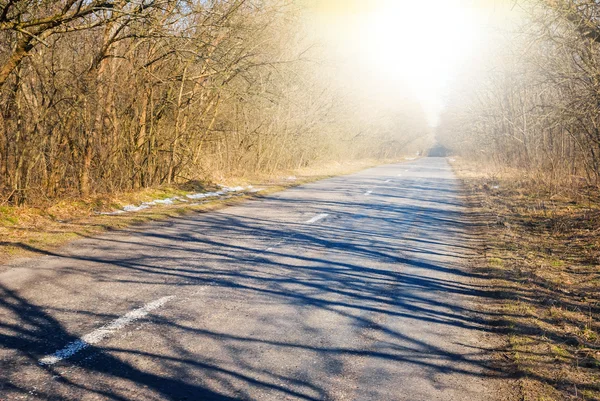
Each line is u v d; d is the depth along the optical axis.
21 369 3.69
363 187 20.25
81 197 12.16
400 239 9.70
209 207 13.22
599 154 16.73
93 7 9.13
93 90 12.31
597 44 10.90
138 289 5.80
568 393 3.88
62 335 4.36
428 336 4.93
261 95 17.75
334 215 12.33
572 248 9.18
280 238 9.22
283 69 19.86
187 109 16.22
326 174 28.25
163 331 4.59
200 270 6.75
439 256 8.46
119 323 4.71
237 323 4.92
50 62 11.83
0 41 10.70
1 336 4.26
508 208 14.73
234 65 16.05
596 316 5.70
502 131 29.44
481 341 4.89
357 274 7.01
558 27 10.62
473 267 7.83
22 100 11.05
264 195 16.70
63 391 3.42
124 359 3.97
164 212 11.76
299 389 3.70
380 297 6.06
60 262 6.89
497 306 5.95
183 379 3.72
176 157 17.05
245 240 8.91
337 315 5.35
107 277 6.24
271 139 24.91
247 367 4.00
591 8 9.03
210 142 19.64
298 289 6.16
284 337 4.66
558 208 13.95
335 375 3.97
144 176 15.20
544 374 4.19
